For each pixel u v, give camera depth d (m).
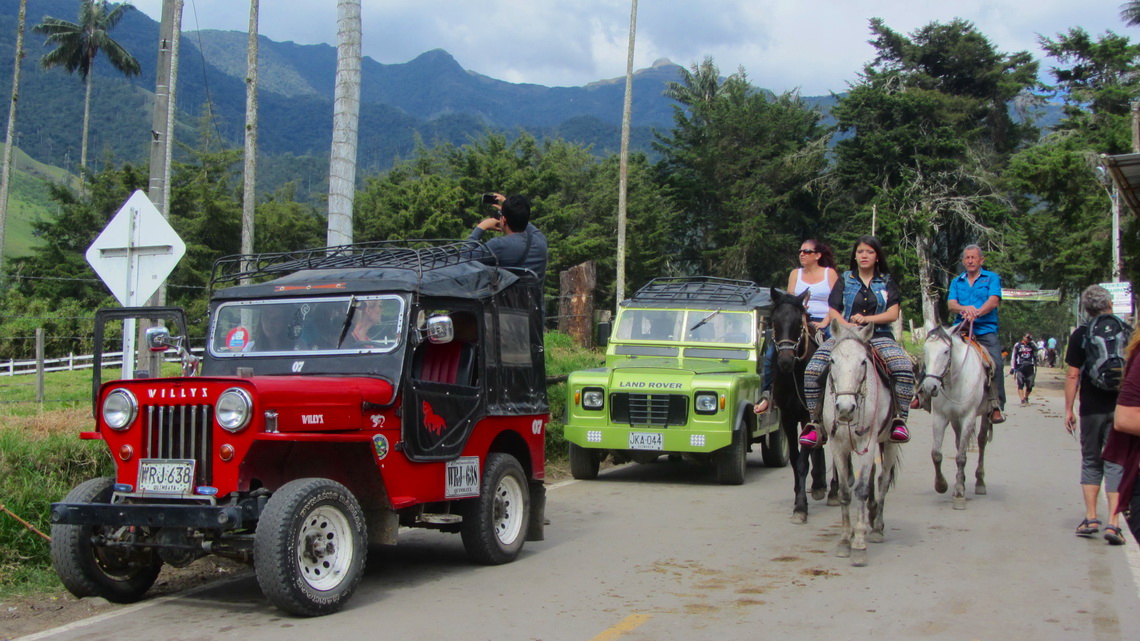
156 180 11.55
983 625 6.04
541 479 8.85
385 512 7.04
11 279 44.50
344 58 12.48
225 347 7.73
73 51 70.06
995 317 11.62
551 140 58.88
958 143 55.19
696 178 61.28
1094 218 36.22
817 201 59.91
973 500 11.04
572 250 44.69
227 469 6.21
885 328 9.12
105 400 6.58
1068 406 9.05
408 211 42.72
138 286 9.41
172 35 11.66
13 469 8.25
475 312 8.06
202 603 6.87
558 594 6.97
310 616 6.34
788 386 9.72
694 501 11.24
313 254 8.71
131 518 6.19
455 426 7.62
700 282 15.30
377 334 7.33
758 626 6.05
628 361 13.58
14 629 6.28
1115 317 8.71
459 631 6.02
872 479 8.63
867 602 6.62
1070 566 7.67
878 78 59.38
